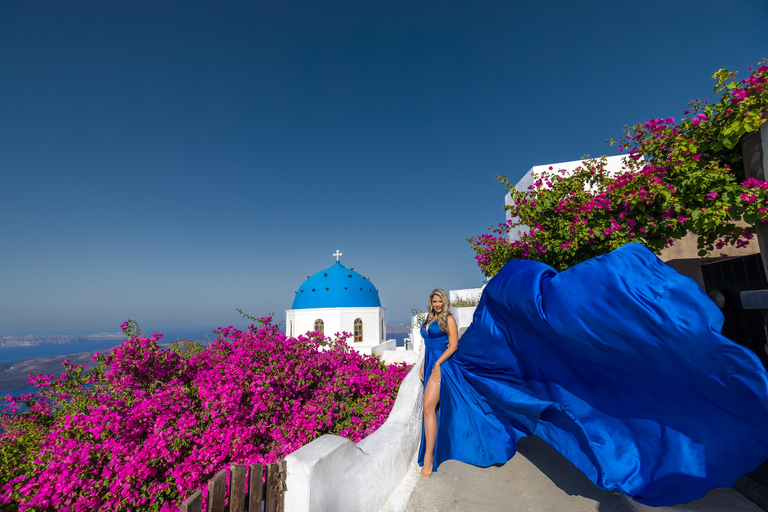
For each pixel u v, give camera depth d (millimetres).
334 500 2436
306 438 4070
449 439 3590
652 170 3820
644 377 2576
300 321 25938
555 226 4715
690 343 2096
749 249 5562
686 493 2377
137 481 2963
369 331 25797
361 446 3131
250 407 4082
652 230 3939
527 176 8258
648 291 2275
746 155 3207
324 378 5262
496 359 3527
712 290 3893
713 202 3398
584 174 4895
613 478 2623
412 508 2982
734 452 2266
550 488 3135
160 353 4586
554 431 3059
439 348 3889
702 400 2387
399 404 3930
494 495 3086
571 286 2631
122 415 3475
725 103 3260
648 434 2639
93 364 4426
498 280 3344
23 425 4074
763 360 3191
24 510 2670
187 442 3418
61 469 2914
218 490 2066
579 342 2613
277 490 2330
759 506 2596
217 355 5043
